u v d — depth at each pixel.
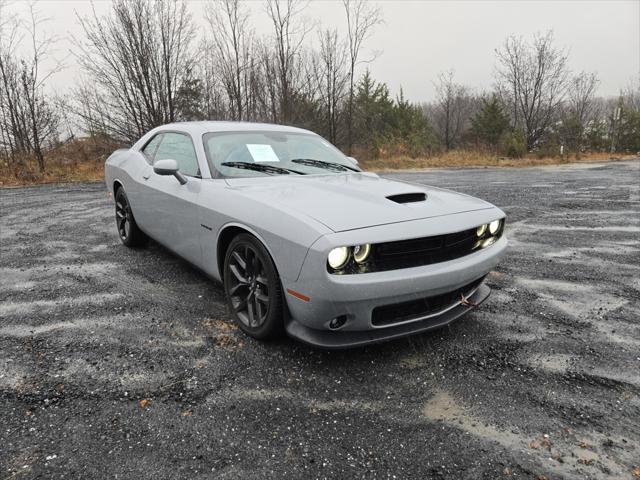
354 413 1.99
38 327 2.79
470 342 2.66
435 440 1.82
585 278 3.80
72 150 14.16
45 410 1.96
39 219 6.32
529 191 9.28
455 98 50.41
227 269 2.77
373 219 2.22
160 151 3.90
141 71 13.71
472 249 2.58
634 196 8.48
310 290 2.11
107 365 2.35
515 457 1.72
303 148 3.65
